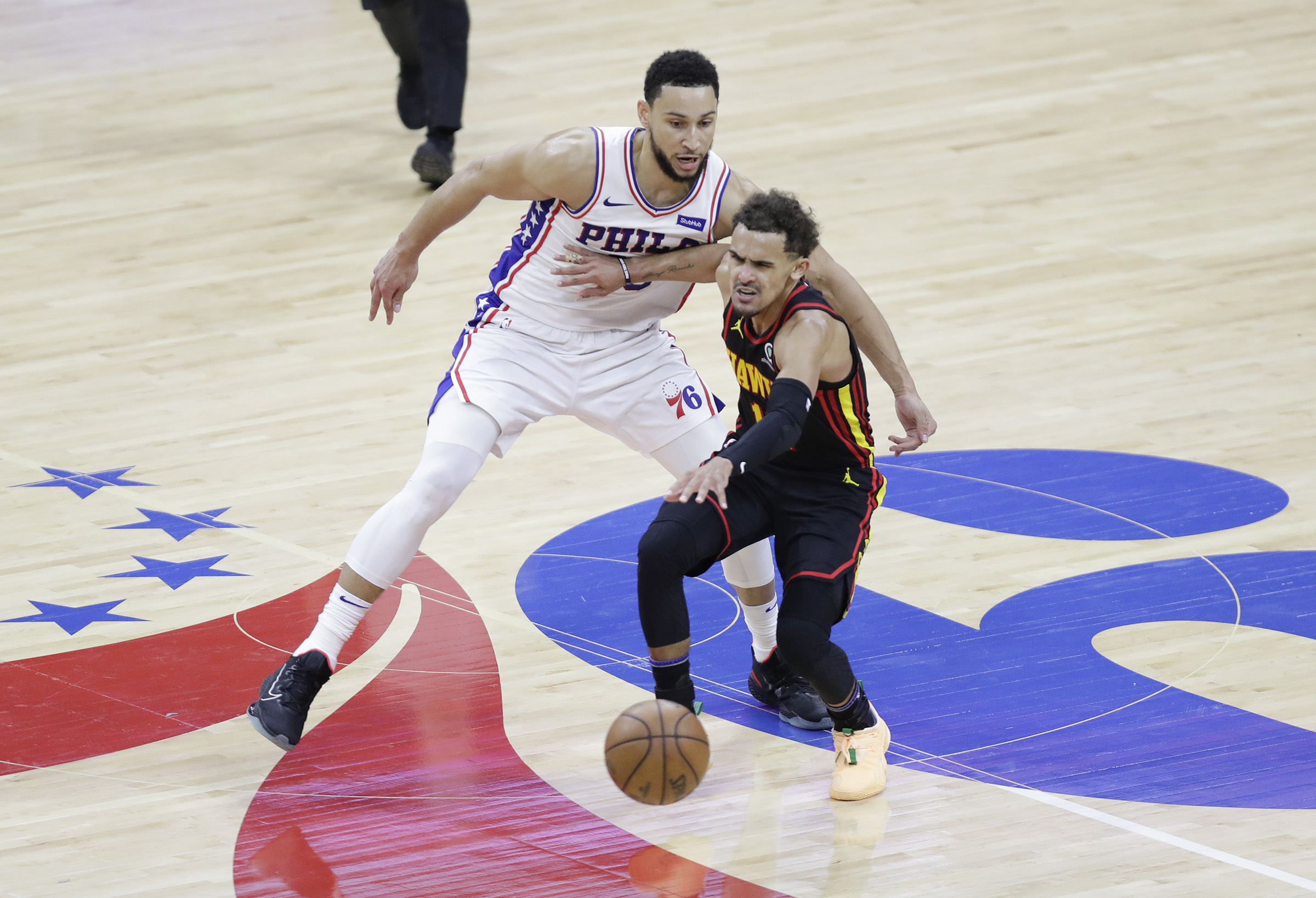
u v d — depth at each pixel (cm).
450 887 1259
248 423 2294
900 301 2650
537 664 1656
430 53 3181
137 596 1812
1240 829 1312
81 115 3850
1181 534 1881
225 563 1892
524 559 1895
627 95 3769
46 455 2206
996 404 2273
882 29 4231
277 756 1482
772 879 1260
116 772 1455
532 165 1440
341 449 2205
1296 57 3784
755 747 1492
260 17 4731
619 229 1445
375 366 2480
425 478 1454
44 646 1697
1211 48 3894
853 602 1766
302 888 1264
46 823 1370
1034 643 1658
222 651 1684
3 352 2573
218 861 1305
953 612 1733
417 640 1711
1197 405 2228
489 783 1427
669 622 1338
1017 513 1956
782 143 3441
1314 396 2234
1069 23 4172
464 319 2645
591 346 1509
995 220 2972
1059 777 1407
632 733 1237
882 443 2172
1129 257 2775
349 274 2847
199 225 3119
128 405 2364
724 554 1387
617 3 4616
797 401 1279
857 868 1274
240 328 2639
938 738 1485
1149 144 3316
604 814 1370
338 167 3438
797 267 1321
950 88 3734
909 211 3038
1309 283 2628
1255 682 1559
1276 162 3172
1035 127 3456
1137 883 1238
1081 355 2417
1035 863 1273
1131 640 1653
